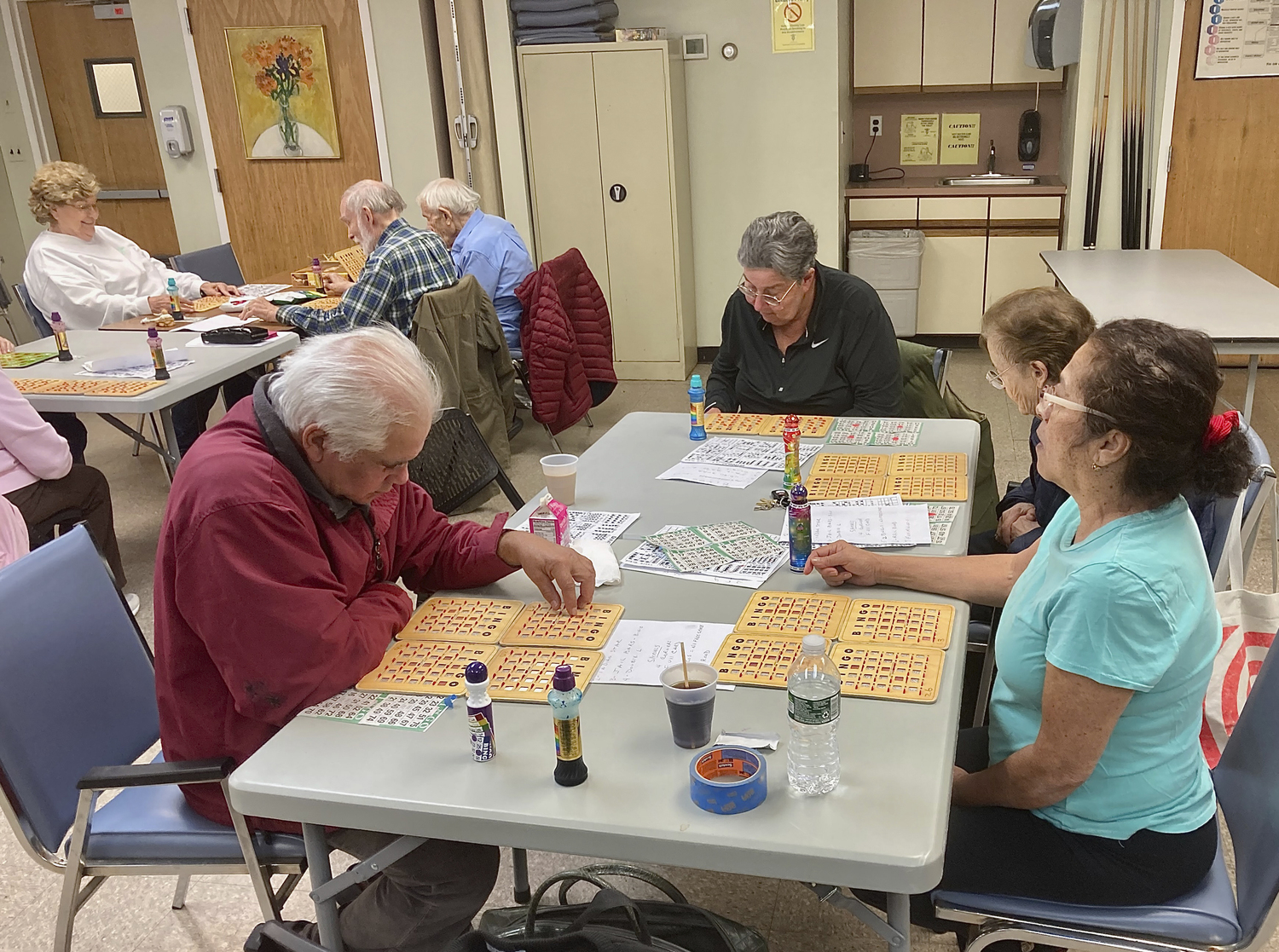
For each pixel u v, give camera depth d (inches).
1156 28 201.3
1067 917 52.9
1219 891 53.8
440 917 63.4
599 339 184.7
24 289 175.5
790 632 62.1
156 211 265.9
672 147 209.8
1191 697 51.1
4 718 61.6
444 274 161.2
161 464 187.3
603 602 68.1
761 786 46.8
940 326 237.5
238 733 60.4
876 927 49.0
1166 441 47.3
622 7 215.2
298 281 195.2
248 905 83.4
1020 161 239.1
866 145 248.1
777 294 105.4
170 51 225.5
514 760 51.8
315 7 217.3
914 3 227.3
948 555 71.9
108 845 64.1
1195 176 208.1
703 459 95.0
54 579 67.6
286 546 57.4
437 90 222.7
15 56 251.8
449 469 99.7
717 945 61.1
